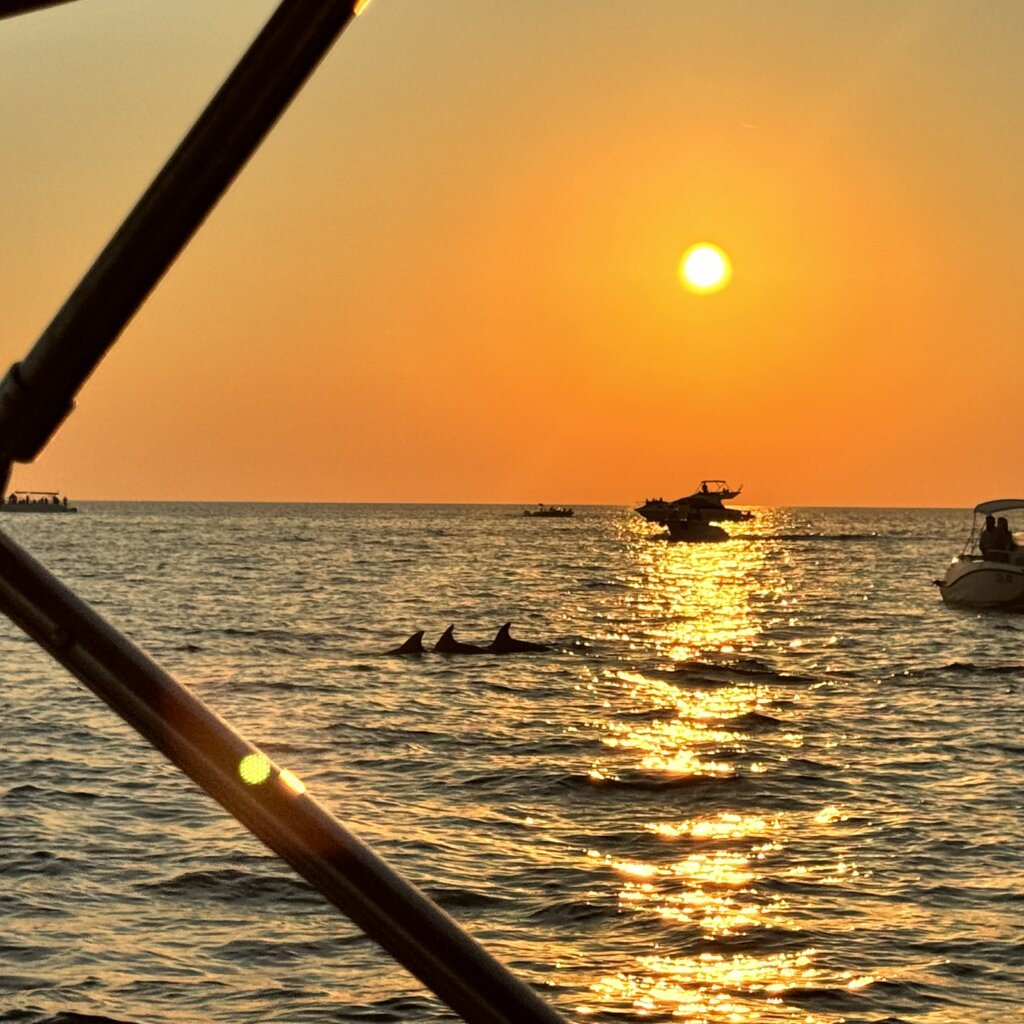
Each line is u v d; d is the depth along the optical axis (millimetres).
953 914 14367
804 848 17297
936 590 78688
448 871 15891
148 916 13688
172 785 19281
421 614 57844
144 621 50875
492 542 148125
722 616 59750
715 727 28297
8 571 1777
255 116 1672
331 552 118125
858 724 28922
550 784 21438
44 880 14758
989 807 19875
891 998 12078
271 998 11758
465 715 29312
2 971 12219
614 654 43219
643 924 14016
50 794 18734
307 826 1792
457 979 1796
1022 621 56156
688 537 137250
